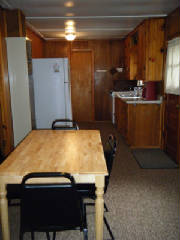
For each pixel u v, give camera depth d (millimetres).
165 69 4098
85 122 7230
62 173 1477
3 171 1677
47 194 1480
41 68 4426
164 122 4312
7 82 3742
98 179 1670
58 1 3307
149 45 4160
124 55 6742
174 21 3705
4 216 1748
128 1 3328
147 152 4320
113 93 6645
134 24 4953
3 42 3596
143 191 2855
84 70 7094
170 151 4062
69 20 4473
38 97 4516
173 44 3711
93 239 2043
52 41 6855
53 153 2061
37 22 4590
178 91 3592
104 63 7008
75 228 1601
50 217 1551
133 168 3582
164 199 2670
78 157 1952
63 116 4594
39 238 2074
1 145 3750
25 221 1553
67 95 4531
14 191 2033
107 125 6730
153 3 3430
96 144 2330
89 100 7262
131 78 5773
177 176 3295
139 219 2311
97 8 3676
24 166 1764
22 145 2314
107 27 5242
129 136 4566
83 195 2037
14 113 3902
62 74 4457
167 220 2295
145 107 4434
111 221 2281
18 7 3586
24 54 3711
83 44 6922
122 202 2611
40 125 4621
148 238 2047
